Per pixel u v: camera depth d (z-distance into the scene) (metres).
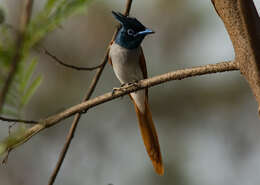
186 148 12.01
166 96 12.53
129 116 13.12
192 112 12.59
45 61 12.26
